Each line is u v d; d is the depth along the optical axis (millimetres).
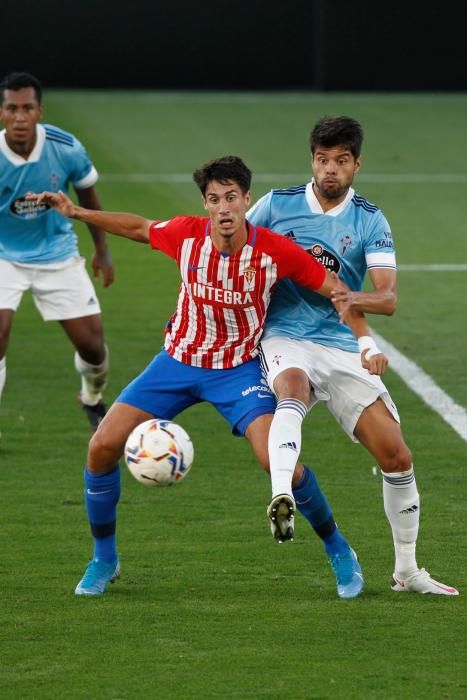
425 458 29000
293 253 19812
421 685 16828
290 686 16781
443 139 89750
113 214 20688
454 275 52188
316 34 111875
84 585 20516
